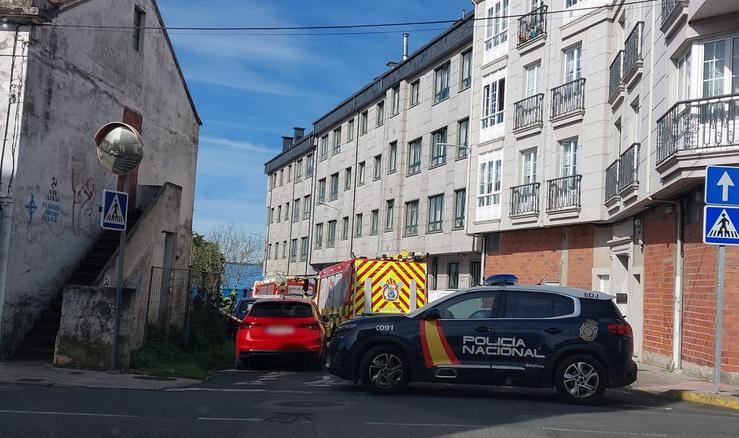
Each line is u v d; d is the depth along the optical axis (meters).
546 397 10.91
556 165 21.84
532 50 23.41
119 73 16.72
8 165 12.83
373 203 37.78
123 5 16.80
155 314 15.84
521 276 23.94
